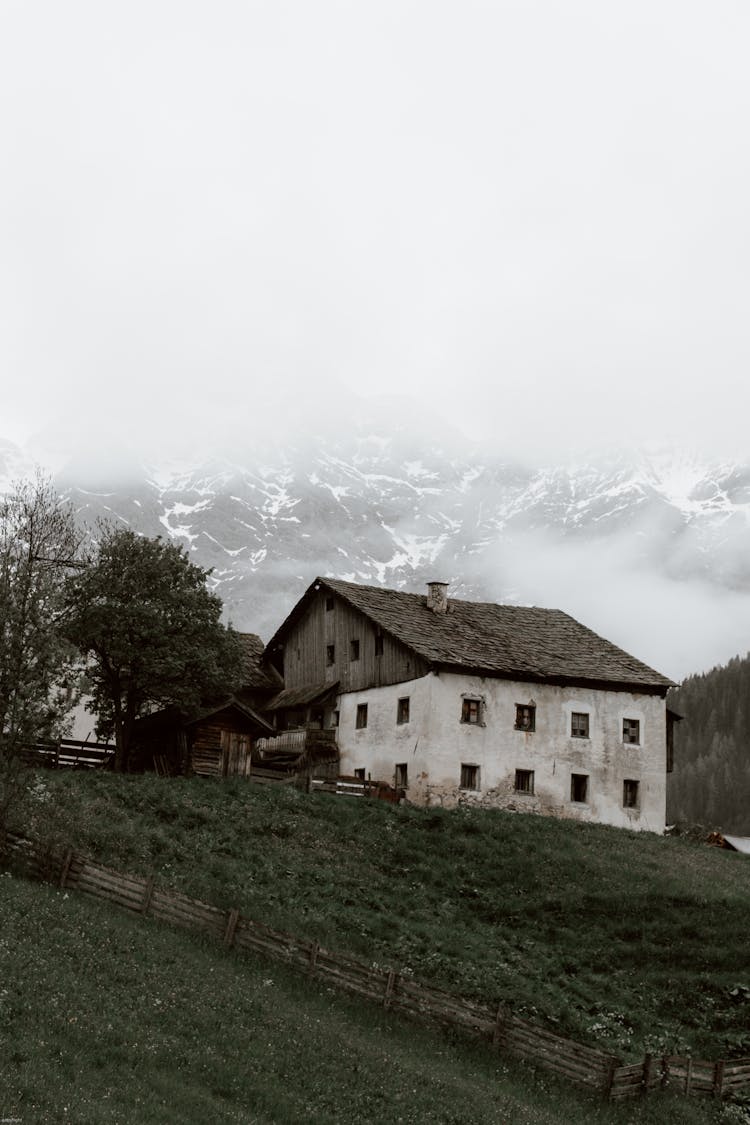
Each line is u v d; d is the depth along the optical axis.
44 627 40.97
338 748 69.62
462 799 63.16
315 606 75.31
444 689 64.12
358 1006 31.41
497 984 36.03
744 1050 35.53
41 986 25.23
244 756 61.50
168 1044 24.11
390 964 35.69
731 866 55.69
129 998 26.09
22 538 45.88
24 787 37.59
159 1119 20.36
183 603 60.50
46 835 36.84
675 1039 35.44
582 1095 30.02
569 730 66.62
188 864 40.94
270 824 49.22
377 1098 24.89
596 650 72.50
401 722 65.62
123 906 34.03
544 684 66.69
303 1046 26.62
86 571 57.94
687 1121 29.88
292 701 72.50
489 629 71.81
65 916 31.25
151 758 63.06
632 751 67.88
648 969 40.84
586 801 66.06
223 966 30.97
